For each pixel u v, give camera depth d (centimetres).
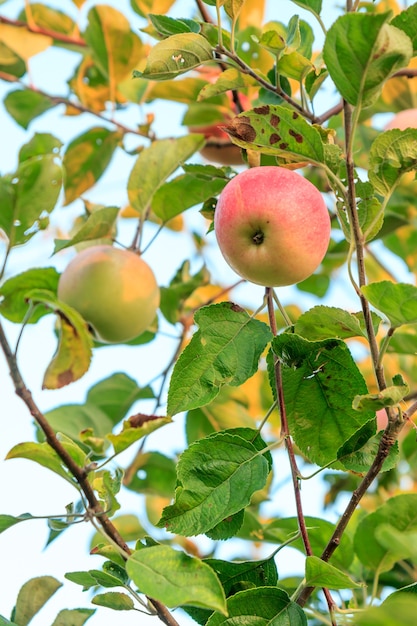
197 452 302
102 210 397
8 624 296
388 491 502
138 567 246
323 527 375
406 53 253
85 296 383
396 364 575
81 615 316
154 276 407
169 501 533
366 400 258
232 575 310
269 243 309
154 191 430
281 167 324
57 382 280
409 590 288
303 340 299
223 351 320
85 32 538
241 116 289
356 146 486
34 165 285
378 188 285
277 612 286
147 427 259
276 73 359
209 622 284
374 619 217
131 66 543
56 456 265
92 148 540
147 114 529
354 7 296
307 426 323
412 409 269
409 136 275
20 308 310
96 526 263
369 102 264
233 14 334
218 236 322
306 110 369
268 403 581
